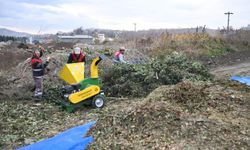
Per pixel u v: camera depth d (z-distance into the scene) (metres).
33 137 9.30
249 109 9.23
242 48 37.50
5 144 8.87
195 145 7.20
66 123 10.39
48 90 13.44
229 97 9.91
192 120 8.08
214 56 30.62
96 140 8.15
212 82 12.16
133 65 14.54
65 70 12.12
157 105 8.73
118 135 8.05
